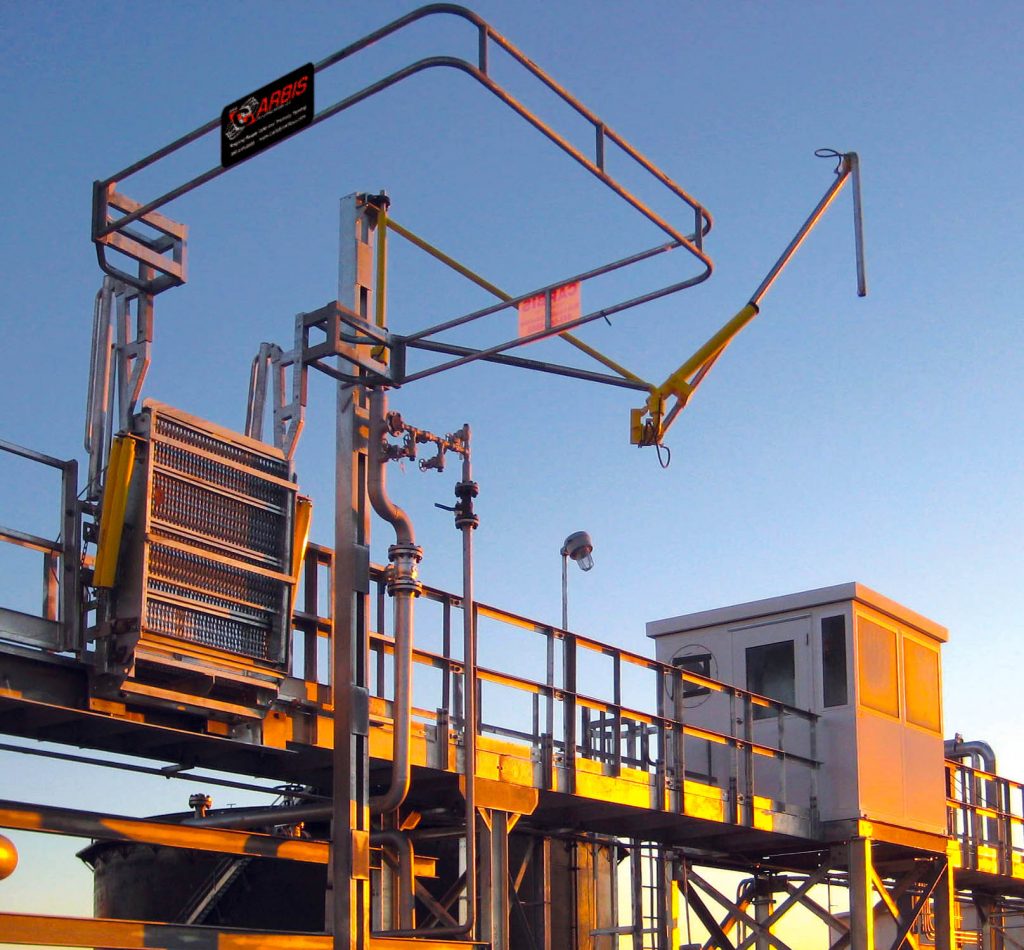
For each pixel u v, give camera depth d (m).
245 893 21.53
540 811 18.45
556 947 19.97
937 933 23.58
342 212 14.50
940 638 24.84
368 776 13.99
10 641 11.22
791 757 21.31
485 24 10.09
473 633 14.60
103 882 24.22
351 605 13.38
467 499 14.25
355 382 13.53
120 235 12.04
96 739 12.95
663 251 11.71
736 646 23.73
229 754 14.12
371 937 13.05
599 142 11.12
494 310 12.68
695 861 23.11
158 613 11.77
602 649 17.31
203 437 12.41
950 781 26.20
